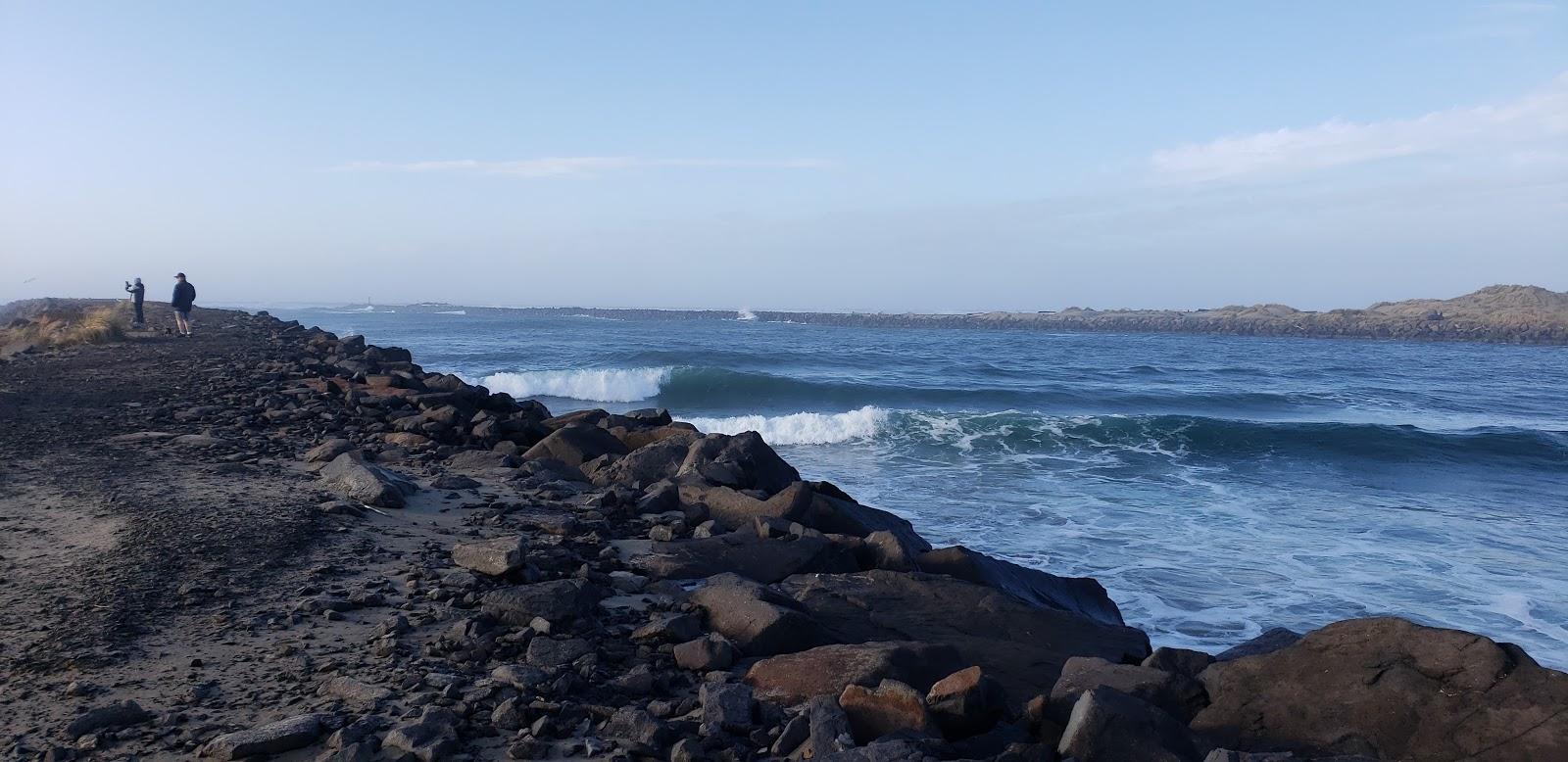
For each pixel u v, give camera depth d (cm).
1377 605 1097
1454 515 1667
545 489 1014
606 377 3600
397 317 15250
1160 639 955
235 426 1278
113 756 387
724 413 3234
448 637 531
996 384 4347
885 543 846
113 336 2703
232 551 686
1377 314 14425
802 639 590
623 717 427
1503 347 10088
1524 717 438
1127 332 14562
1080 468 2069
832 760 387
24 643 505
